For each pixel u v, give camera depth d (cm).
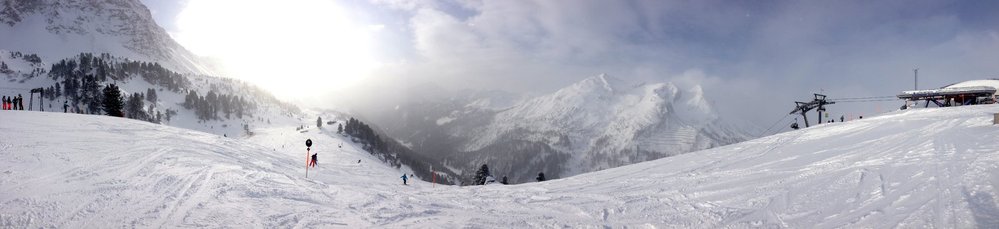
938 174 1097
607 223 1136
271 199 1388
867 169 1355
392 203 1459
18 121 3022
